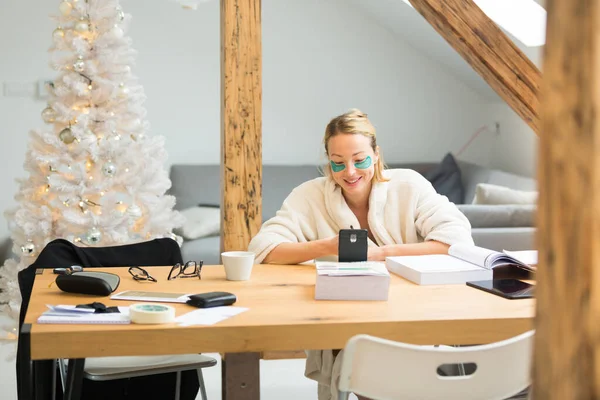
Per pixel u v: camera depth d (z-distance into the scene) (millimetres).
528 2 4453
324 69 6086
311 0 6012
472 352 1454
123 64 3412
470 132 6352
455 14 3336
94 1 3334
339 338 1609
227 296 1775
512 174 5418
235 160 3170
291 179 5816
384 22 6043
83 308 1656
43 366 1754
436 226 2436
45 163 3295
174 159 5719
